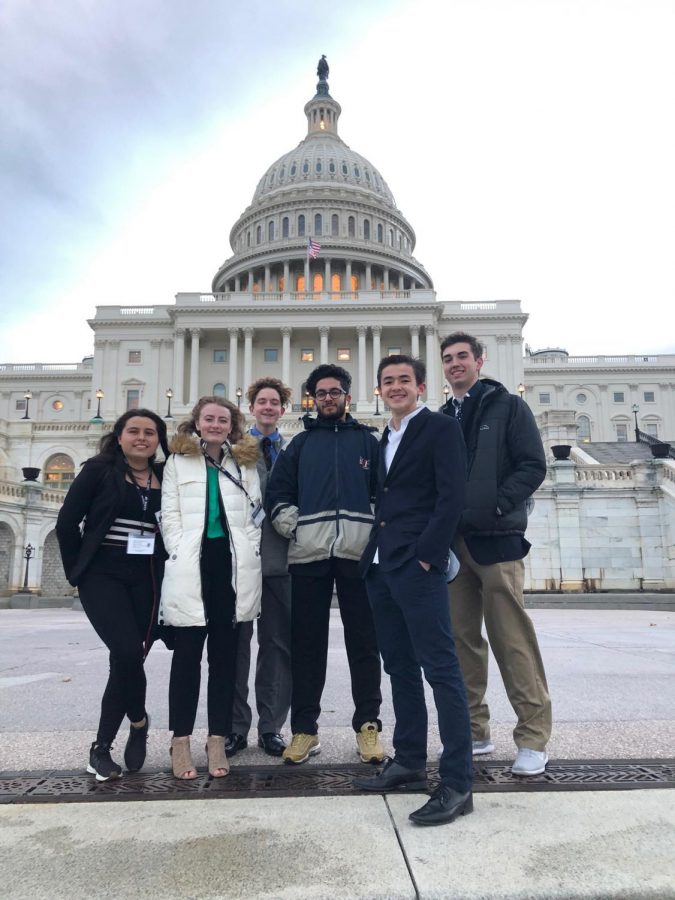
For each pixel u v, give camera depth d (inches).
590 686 235.0
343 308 2716.5
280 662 168.9
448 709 117.3
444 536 125.3
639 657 314.2
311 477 161.5
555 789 123.4
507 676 141.7
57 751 152.6
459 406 166.9
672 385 3319.4
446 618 126.3
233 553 146.3
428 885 85.3
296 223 3577.8
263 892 84.0
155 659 323.9
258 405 198.8
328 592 158.2
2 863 92.1
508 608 143.6
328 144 4042.8
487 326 2790.4
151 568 148.6
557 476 950.4
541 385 3361.2
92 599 140.4
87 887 85.1
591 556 924.6
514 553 147.3
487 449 154.7
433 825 105.9
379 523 138.0
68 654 343.6
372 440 167.8
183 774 132.3
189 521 146.9
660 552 917.2
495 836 101.3
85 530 145.6
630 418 3299.7
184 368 2778.1
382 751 145.5
